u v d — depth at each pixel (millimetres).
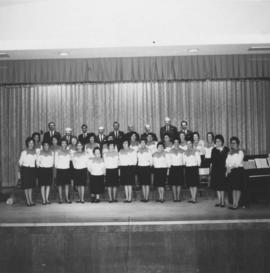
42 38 8117
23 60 9648
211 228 6172
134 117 10305
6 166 10336
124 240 5711
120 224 6441
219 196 7633
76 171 8047
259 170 7621
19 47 8125
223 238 5715
